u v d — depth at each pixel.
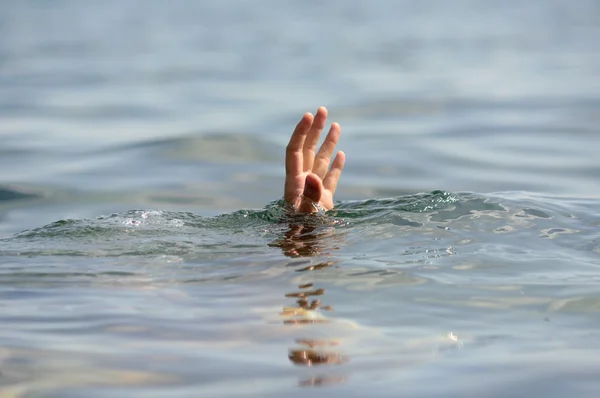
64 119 18.11
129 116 18.52
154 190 12.55
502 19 56.12
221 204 11.92
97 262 6.66
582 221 7.93
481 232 7.41
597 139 15.98
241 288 5.87
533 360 4.44
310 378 4.21
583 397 3.93
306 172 8.30
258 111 19.20
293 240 7.20
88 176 13.28
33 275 6.33
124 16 61.53
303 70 27.84
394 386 4.08
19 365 4.46
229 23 53.53
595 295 5.66
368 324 5.07
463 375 4.22
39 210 11.47
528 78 25.20
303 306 5.44
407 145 15.77
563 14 60.44
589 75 25.45
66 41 39.75
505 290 5.79
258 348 4.68
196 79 25.44
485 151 15.19
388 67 28.69
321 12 65.38
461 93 22.12
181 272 6.33
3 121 17.91
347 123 18.19
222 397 3.97
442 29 47.50
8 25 51.34
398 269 6.27
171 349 4.68
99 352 4.65
